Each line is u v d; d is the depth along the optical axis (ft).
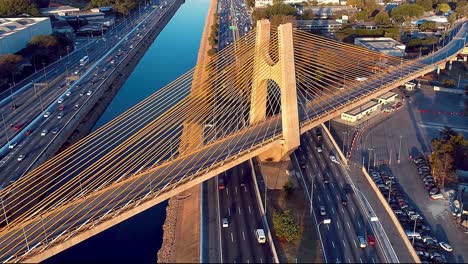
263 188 322.75
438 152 342.64
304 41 473.67
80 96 505.25
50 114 456.86
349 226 281.74
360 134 409.08
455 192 316.60
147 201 263.29
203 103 398.21
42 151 380.99
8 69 540.93
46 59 622.13
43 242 240.12
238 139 331.98
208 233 277.85
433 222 286.87
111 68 607.78
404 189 323.37
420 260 250.98
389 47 606.14
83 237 245.86
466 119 438.40
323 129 419.33
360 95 412.16
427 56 561.84
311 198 304.30
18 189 315.58
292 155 371.76
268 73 331.77
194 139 350.02
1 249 240.12
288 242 267.39
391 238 271.49
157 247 289.33
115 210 258.16
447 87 516.32
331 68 445.37
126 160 333.21
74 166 336.08
